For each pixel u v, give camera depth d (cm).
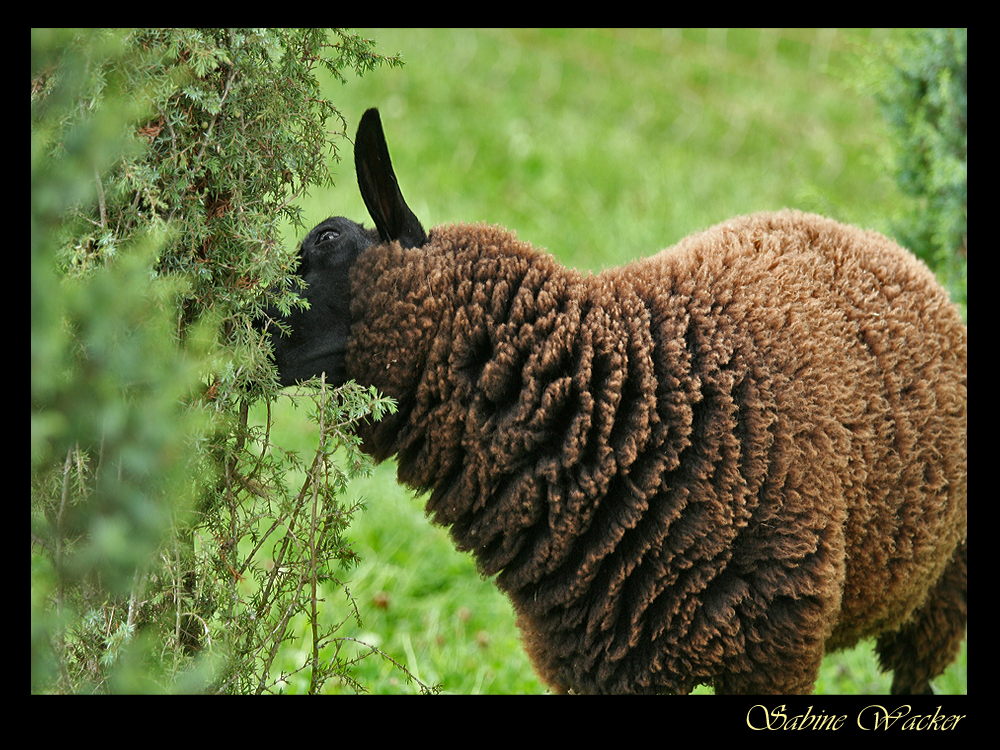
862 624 307
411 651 381
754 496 263
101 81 215
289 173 263
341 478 254
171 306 231
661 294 281
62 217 222
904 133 477
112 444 213
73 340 208
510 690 373
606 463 263
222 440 252
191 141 243
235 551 255
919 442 295
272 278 246
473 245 281
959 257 434
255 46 246
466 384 271
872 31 894
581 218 703
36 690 208
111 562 208
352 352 275
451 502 282
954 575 332
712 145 835
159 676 234
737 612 264
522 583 279
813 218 321
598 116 859
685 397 265
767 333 278
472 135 798
